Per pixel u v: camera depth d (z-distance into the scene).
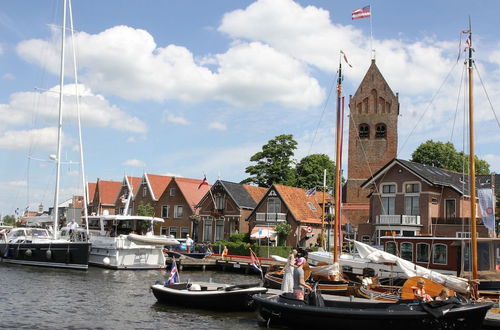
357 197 63.09
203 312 21.52
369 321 16.70
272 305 18.39
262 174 72.50
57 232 39.44
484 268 26.05
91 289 26.89
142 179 70.88
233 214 59.12
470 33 23.53
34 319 18.94
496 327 18.12
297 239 53.19
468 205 43.97
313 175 75.56
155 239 37.94
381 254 24.14
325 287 23.48
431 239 27.70
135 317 20.17
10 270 33.91
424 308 16.33
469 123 23.00
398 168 45.78
